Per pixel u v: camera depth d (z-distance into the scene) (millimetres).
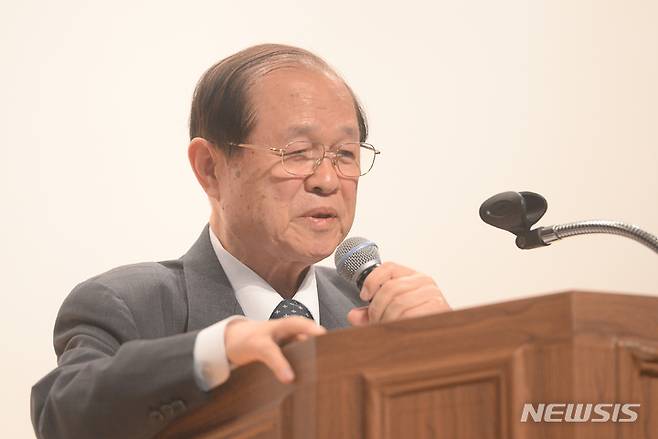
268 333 3211
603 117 8031
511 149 7840
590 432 2752
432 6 7801
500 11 7934
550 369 2762
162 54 7238
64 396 3709
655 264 7906
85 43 7109
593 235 7855
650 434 2787
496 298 7676
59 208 6945
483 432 2807
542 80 7953
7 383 6727
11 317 6781
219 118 4840
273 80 4773
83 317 4508
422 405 2867
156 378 3447
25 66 6984
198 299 4715
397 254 7531
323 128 4715
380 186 7547
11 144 6902
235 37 7387
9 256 6824
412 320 2908
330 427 2928
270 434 3102
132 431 3572
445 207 7660
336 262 4574
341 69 7559
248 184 4738
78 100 7055
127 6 7211
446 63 7785
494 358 2814
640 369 2783
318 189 4699
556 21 8023
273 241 4711
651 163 8047
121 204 7062
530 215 4133
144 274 4738
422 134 7676
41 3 7051
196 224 7188
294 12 7520
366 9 7668
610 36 8102
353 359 2936
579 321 2752
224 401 3363
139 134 7145
